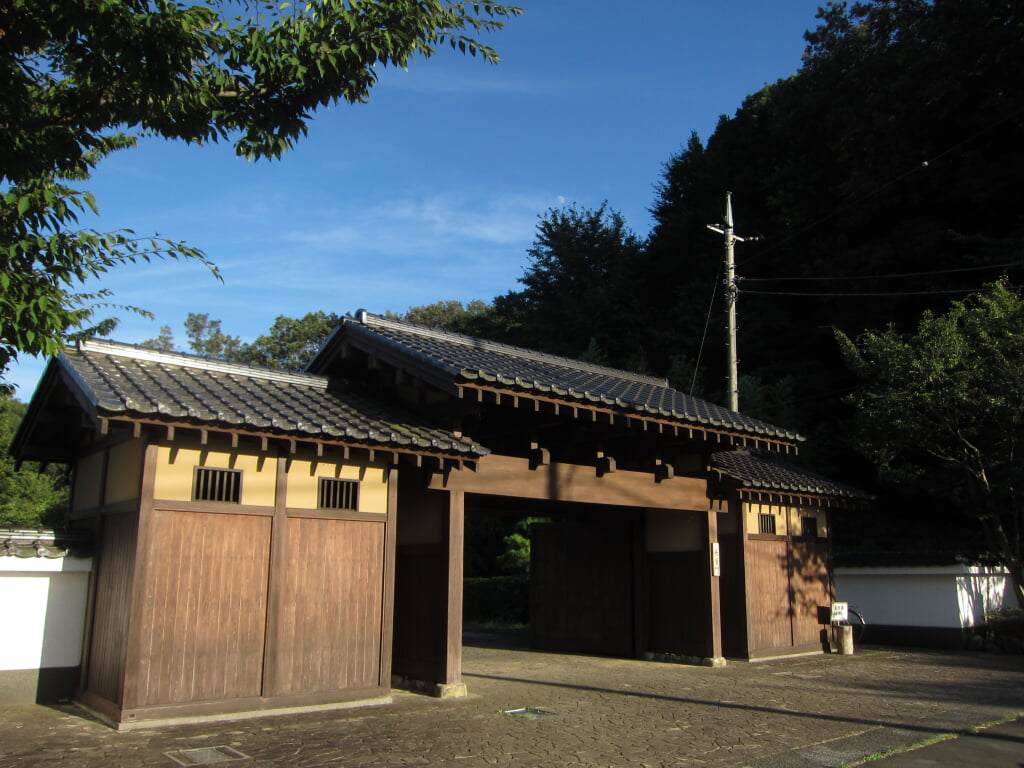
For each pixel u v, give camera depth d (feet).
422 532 34.47
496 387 30.78
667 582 45.73
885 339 53.42
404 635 34.53
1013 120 68.85
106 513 28.96
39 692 28.96
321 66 22.77
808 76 83.71
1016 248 63.21
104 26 19.72
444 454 30.58
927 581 53.42
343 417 30.73
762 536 47.26
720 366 93.61
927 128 73.20
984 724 26.78
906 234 73.56
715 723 26.99
